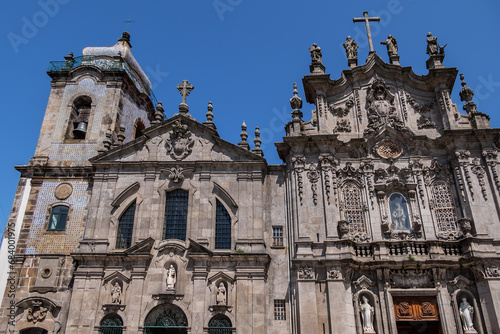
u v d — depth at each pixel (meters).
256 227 26.11
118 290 24.89
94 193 27.69
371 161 27.45
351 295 24.00
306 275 24.14
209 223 26.52
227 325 23.94
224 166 27.95
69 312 24.47
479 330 22.80
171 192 27.88
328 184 26.31
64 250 26.95
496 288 23.05
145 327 24.05
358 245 25.02
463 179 26.05
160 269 25.36
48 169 29.34
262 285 24.47
